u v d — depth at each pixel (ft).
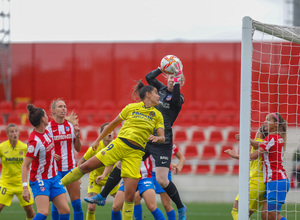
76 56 191.11
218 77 184.85
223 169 157.48
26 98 191.72
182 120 177.58
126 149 57.93
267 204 63.41
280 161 63.93
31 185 62.49
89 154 70.38
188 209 106.73
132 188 58.39
